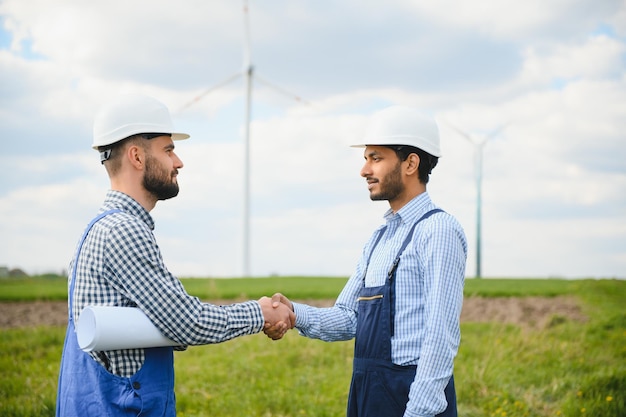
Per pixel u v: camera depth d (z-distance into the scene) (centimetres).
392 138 316
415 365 301
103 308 268
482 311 1245
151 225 299
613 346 890
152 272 279
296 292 1405
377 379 305
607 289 1434
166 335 278
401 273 308
